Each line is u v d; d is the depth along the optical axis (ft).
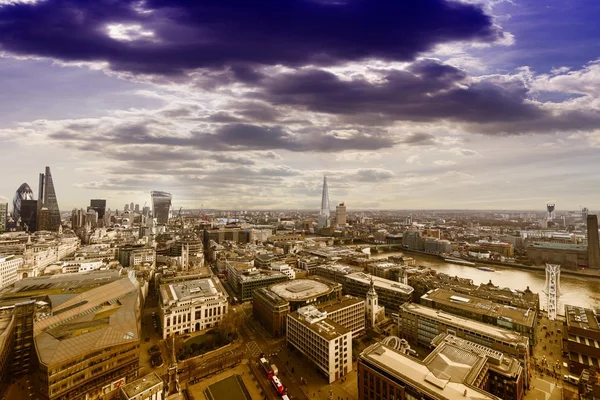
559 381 590.96
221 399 533.55
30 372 592.60
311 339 651.66
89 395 532.32
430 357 512.22
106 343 562.25
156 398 456.86
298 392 565.12
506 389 492.95
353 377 613.93
